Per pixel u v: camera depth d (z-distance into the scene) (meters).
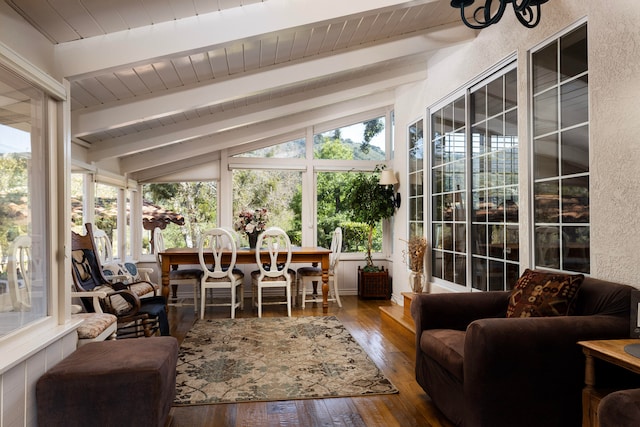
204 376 3.18
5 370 1.71
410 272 5.50
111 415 1.97
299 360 3.54
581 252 2.66
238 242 6.53
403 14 3.47
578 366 2.04
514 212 3.38
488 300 2.86
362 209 6.38
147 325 3.85
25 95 2.15
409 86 5.70
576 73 2.71
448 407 2.38
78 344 2.59
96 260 3.97
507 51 3.41
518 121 3.27
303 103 5.08
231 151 6.73
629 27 2.23
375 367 3.37
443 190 4.71
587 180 2.61
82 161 4.56
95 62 2.62
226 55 3.38
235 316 5.23
